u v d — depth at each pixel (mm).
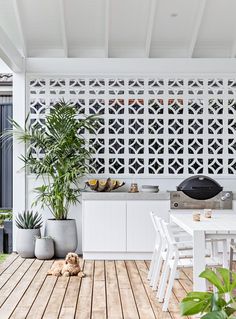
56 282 4445
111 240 5543
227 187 5824
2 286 4281
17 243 5621
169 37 5824
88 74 5840
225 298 3455
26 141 5766
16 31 5746
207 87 5867
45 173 5723
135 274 4812
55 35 5781
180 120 5953
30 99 5910
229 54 6012
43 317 3383
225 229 3465
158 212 5543
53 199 5547
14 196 5820
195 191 5504
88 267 5141
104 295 3992
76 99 5906
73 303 3746
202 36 5809
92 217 5543
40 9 5387
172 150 5926
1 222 6223
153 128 5859
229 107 5852
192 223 3885
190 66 5836
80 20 5539
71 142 5602
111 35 5766
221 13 5453
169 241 3631
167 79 5875
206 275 1925
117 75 5840
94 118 5660
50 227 5578
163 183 5836
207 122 5840
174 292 4121
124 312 3520
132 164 5852
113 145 5891
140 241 5543
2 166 6645
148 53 5848
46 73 5836
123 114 5867
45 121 5906
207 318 1724
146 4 5316
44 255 5445
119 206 5543
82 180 5824
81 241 5801
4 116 6648
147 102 5852
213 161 5836
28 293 4043
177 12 5418
